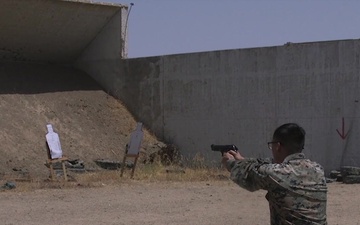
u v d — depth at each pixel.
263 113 26.78
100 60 32.47
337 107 25.00
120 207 14.84
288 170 5.22
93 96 31.16
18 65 31.78
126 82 31.25
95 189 18.00
